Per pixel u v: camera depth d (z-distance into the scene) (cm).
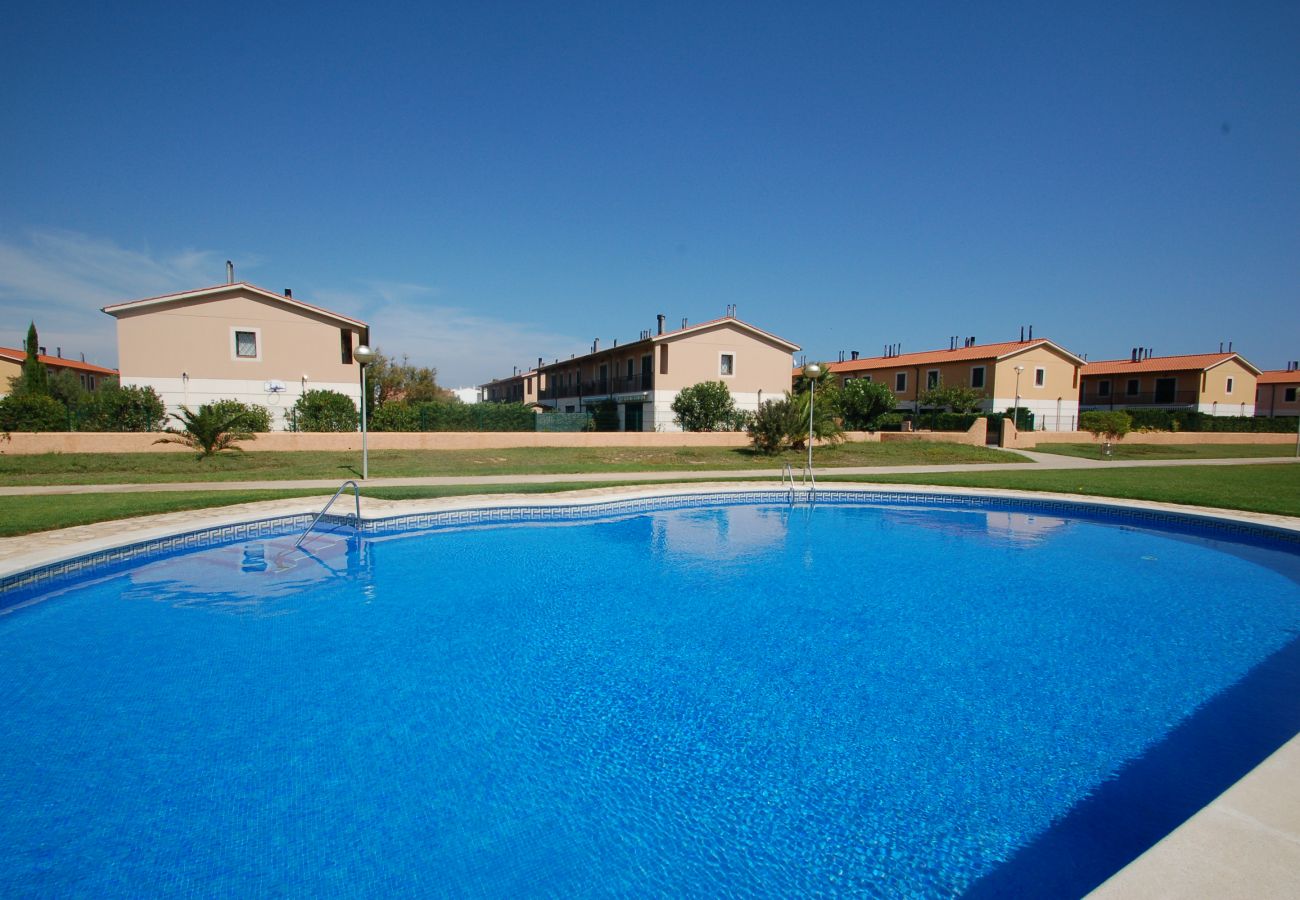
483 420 2712
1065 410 4081
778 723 478
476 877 322
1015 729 469
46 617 692
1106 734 462
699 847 345
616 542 1098
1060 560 994
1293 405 4991
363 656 600
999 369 3841
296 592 796
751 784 401
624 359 3809
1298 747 334
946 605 768
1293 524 1111
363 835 351
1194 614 737
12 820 360
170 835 349
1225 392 4381
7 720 471
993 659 602
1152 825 362
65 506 1114
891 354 5103
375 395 2858
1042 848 344
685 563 964
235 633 656
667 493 1407
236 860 331
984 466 2261
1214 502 1345
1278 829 264
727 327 3406
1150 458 2697
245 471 1750
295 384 2577
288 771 411
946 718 486
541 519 1272
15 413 1948
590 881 320
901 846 345
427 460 2023
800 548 1067
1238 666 587
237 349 2500
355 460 1980
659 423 3294
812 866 331
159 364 2400
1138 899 225
